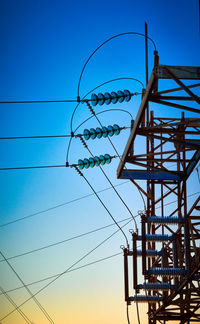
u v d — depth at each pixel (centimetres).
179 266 2780
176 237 2781
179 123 2438
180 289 2753
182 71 2036
